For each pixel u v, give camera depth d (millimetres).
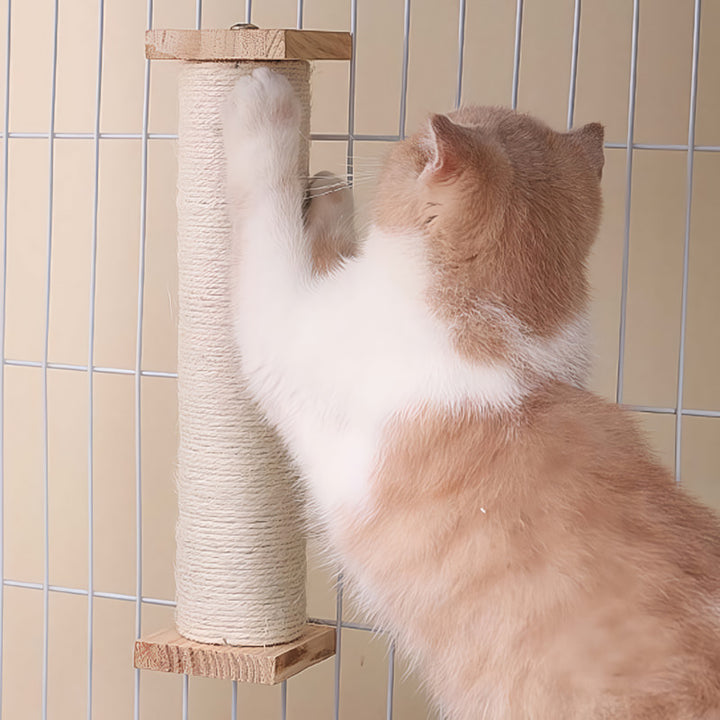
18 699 2361
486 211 1226
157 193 2188
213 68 1370
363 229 1430
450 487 1218
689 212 1439
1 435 1790
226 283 1404
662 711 1093
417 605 1238
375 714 2184
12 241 2281
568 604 1145
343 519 1298
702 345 2004
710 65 1942
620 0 1952
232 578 1449
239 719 2270
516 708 1158
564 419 1238
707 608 1135
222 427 1431
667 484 1243
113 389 2262
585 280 1343
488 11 1998
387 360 1269
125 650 2309
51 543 2332
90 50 2195
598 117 1987
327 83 2074
